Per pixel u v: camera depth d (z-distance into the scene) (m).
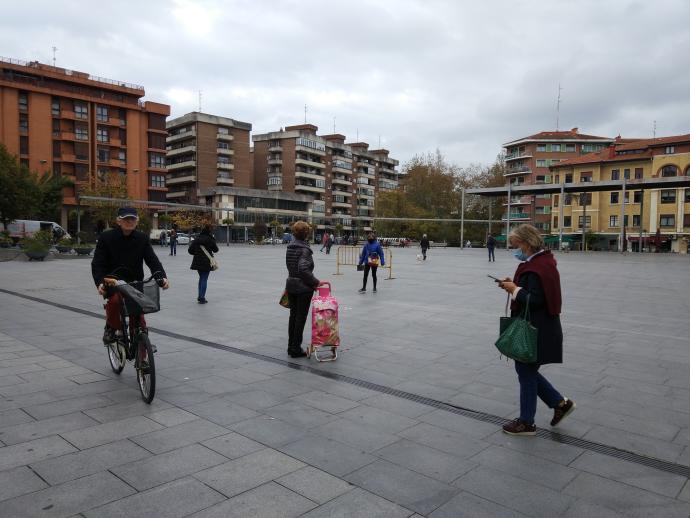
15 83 55.91
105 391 4.94
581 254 46.00
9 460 3.43
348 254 36.09
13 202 38.62
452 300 12.05
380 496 3.03
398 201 81.62
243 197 78.56
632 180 47.78
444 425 4.20
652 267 26.53
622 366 6.18
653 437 4.01
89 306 10.38
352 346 7.10
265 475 3.27
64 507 2.85
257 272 19.47
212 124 80.75
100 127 62.84
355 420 4.27
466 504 2.96
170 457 3.51
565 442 3.89
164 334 7.77
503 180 86.44
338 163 102.94
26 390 4.95
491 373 5.77
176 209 69.06
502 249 59.53
